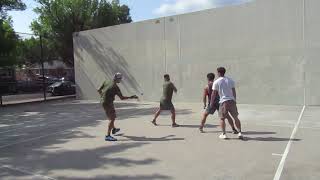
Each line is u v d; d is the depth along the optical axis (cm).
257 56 1827
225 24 1916
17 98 2936
